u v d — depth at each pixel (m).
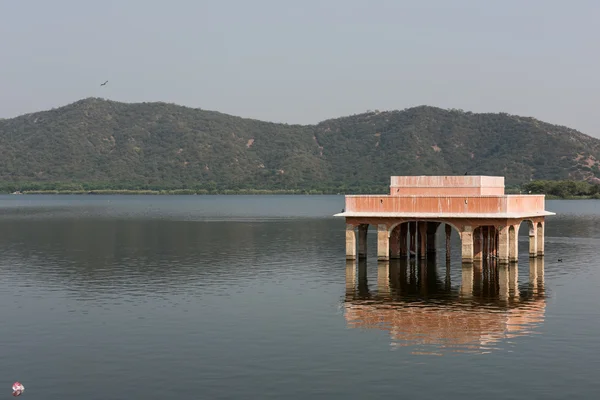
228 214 152.88
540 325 37.34
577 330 36.25
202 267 59.50
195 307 42.50
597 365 30.66
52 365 31.28
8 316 40.25
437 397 27.27
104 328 37.44
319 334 35.88
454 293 46.50
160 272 56.56
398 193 58.81
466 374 29.67
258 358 31.97
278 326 37.59
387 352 32.69
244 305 43.00
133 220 128.62
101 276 54.50
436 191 57.75
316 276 54.06
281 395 27.52
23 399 27.41
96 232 98.12
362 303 43.44
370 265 59.62
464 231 54.28
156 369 30.61
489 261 60.22
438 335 35.53
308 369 30.44
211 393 27.81
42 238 88.06
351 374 29.78
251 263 62.03
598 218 126.56
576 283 49.94
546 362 31.09
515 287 48.53
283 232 97.50
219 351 33.09
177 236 91.25
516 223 57.03
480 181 56.38
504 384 28.53
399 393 27.67
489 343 34.03
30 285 50.34
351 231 59.97
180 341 34.81
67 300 44.81
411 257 64.56
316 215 146.62
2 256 67.56
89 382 29.14
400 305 42.78
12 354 32.91
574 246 74.44
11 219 131.62
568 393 27.59
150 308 42.25
